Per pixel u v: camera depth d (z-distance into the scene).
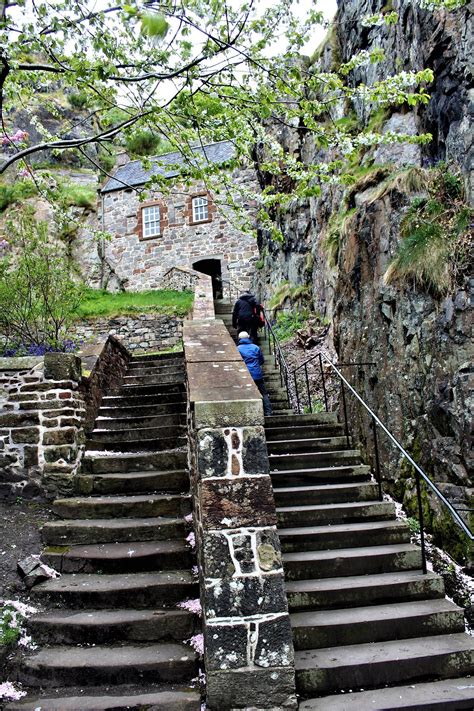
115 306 16.33
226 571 3.23
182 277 18.66
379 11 8.62
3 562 4.39
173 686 3.30
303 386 9.04
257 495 3.39
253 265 19.50
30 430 5.75
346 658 3.44
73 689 3.30
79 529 4.71
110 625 3.68
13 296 8.09
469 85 5.60
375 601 4.03
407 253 5.53
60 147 5.32
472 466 4.54
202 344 5.15
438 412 4.97
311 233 11.62
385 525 4.75
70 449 5.73
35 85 5.93
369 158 7.96
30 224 10.70
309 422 6.96
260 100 4.87
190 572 4.25
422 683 3.38
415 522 5.13
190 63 4.47
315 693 3.30
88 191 23.33
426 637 3.74
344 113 9.89
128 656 3.45
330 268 9.64
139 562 4.34
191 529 4.74
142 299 17.73
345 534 4.64
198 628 3.70
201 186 20.47
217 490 3.38
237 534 3.31
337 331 7.61
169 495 5.27
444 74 6.06
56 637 3.69
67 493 5.59
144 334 15.52
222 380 4.07
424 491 5.14
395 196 6.18
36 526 5.02
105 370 7.70
